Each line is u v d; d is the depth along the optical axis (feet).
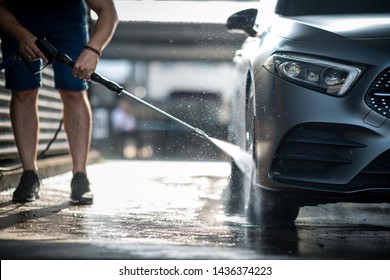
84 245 11.14
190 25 46.65
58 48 16.20
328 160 12.74
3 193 18.22
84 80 16.51
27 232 12.46
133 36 51.37
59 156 25.68
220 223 13.88
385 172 12.57
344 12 14.90
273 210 13.62
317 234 12.73
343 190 12.73
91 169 27.73
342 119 12.55
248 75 14.61
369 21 13.46
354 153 12.62
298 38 13.12
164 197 18.31
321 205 16.85
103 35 15.12
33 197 16.79
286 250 11.00
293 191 12.95
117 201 17.30
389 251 11.09
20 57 15.01
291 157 12.85
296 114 12.71
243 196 15.60
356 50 12.67
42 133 23.30
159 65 60.39
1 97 19.06
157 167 29.32
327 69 12.66
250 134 14.44
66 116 16.74
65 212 15.11
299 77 12.80
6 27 15.26
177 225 13.55
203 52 54.34
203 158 40.42
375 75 12.51
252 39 15.69
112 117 56.08
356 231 13.21
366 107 12.51
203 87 58.70
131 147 55.52
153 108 15.24
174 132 55.98
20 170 19.98
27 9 16.01
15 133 16.81
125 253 10.49
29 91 16.69
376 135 12.48
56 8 16.07
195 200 17.71
